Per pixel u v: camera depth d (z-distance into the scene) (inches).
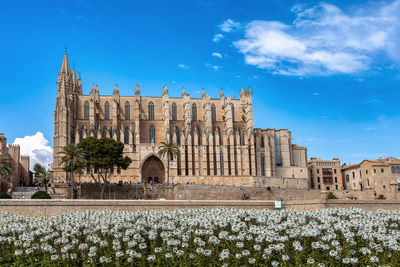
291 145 6338.6
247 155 5866.1
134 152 5383.9
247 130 6077.8
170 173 5438.0
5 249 1416.1
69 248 1348.4
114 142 4436.5
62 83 5369.1
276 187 4936.0
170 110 6190.9
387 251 1333.7
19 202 2047.2
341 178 6264.8
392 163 5433.1
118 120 5757.9
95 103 5935.0
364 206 2456.9
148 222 1504.7
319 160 6363.2
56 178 4938.5
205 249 1349.7
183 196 4109.3
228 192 4276.6
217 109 6402.6
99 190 4200.3
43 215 2049.7
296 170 6127.0
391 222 1663.4
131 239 1409.9
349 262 1267.2
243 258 1298.0
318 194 4783.5
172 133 5920.3
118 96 6028.5
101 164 4207.7
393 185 5305.1
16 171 5339.6
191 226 1476.4
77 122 5502.0
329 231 1412.4
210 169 5689.0
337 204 2427.4
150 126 5900.6
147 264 1332.4
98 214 1668.3
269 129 6151.6
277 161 6156.5
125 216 1571.1
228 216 1569.9
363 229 1435.8
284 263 1270.9
